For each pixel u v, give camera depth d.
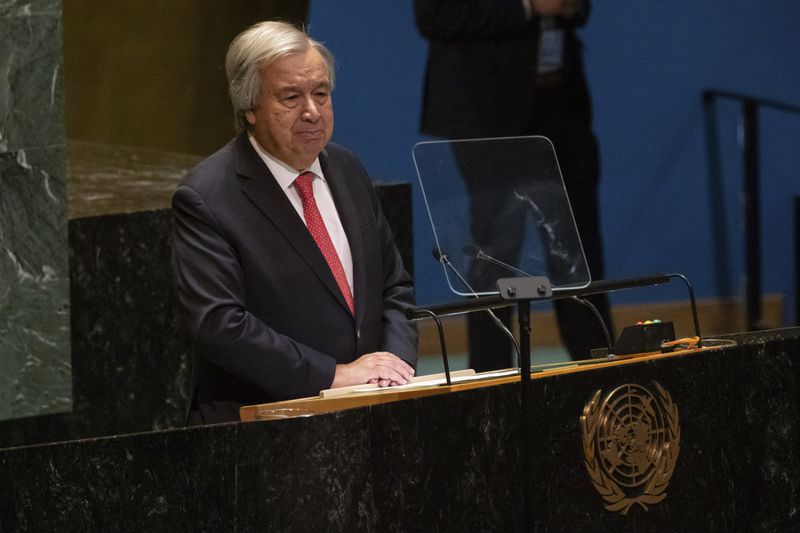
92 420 16.81
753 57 24.50
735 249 24.67
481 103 18.38
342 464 8.95
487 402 9.44
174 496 8.88
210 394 11.13
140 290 16.78
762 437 10.69
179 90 21.17
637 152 24.36
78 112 20.88
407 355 11.51
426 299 22.92
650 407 10.03
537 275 10.64
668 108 24.38
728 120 24.52
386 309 11.84
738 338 11.25
